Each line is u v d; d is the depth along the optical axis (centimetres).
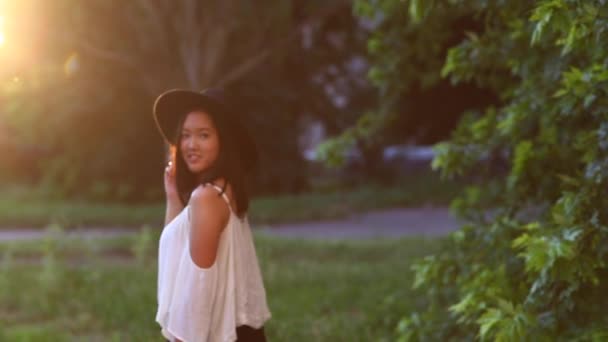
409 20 693
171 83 1856
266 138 2156
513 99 597
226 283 346
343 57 2205
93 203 2055
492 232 560
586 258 409
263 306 365
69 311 879
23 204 1983
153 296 920
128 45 1825
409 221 1744
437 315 618
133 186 2108
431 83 730
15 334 764
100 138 2136
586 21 394
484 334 436
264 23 1830
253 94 2120
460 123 627
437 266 576
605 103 434
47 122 2067
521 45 545
